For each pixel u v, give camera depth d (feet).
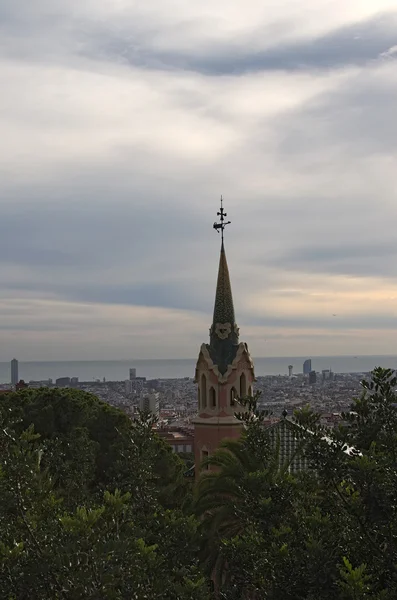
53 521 62.18
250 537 60.59
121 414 172.14
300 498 64.03
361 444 58.95
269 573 56.49
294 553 55.16
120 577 53.06
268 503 60.64
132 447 79.77
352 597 48.11
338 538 56.59
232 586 63.00
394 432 58.18
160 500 143.33
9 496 62.64
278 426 131.75
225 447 116.37
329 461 57.31
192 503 115.44
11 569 53.88
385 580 53.26
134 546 57.52
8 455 64.69
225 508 103.35
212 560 103.40
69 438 130.21
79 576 50.75
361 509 54.70
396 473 54.39
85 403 172.14
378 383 59.93
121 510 60.85
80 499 91.15
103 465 159.12
